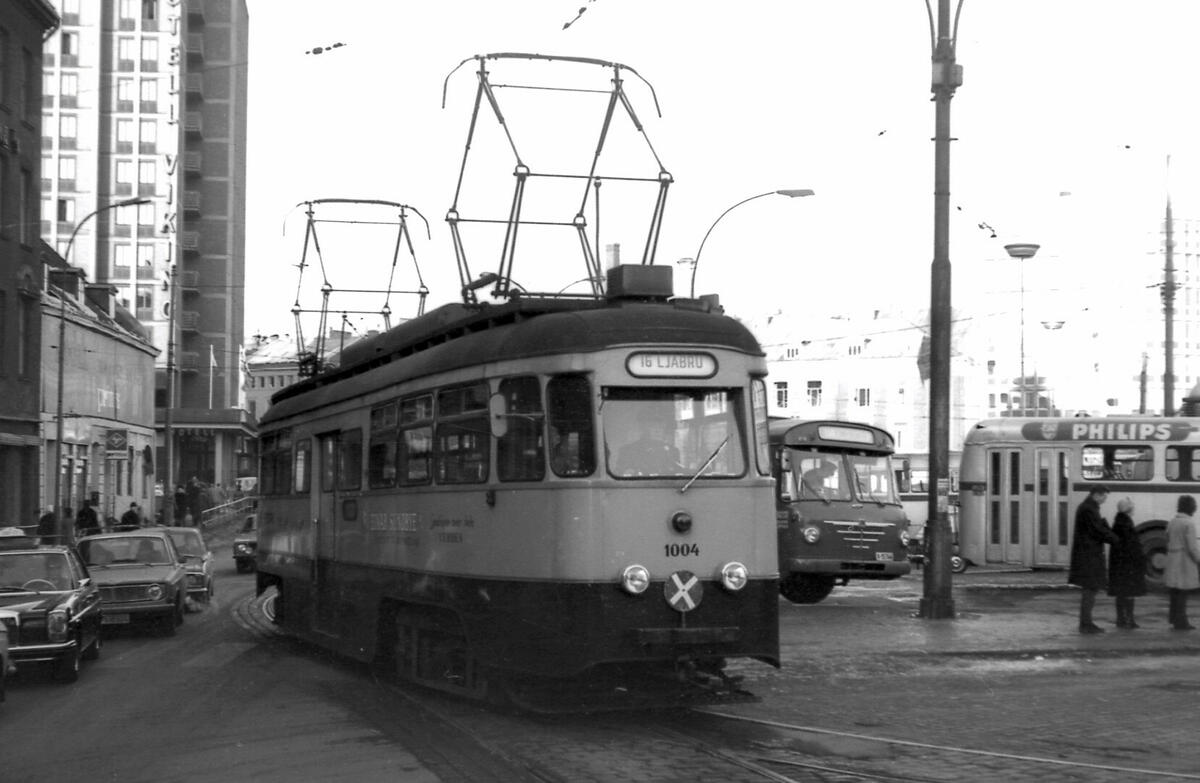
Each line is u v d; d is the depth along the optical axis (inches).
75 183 3139.8
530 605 449.1
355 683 589.3
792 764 379.2
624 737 423.8
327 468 676.1
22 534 785.6
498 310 492.4
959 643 666.2
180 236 3238.2
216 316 3417.8
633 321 453.4
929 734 430.0
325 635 660.1
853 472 968.9
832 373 3462.1
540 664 443.8
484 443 478.9
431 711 489.1
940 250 791.1
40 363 1626.5
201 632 874.1
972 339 3363.7
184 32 3277.6
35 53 1566.2
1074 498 1133.1
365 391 609.9
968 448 1181.7
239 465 3558.1
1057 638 692.1
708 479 451.5
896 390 3371.1
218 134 3440.0
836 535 943.7
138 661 706.2
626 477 442.3
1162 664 606.5
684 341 454.9
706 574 446.9
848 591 1104.8
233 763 401.7
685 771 368.8
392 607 574.6
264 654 727.7
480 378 483.2
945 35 787.4
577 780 358.0
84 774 394.3
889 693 520.1
